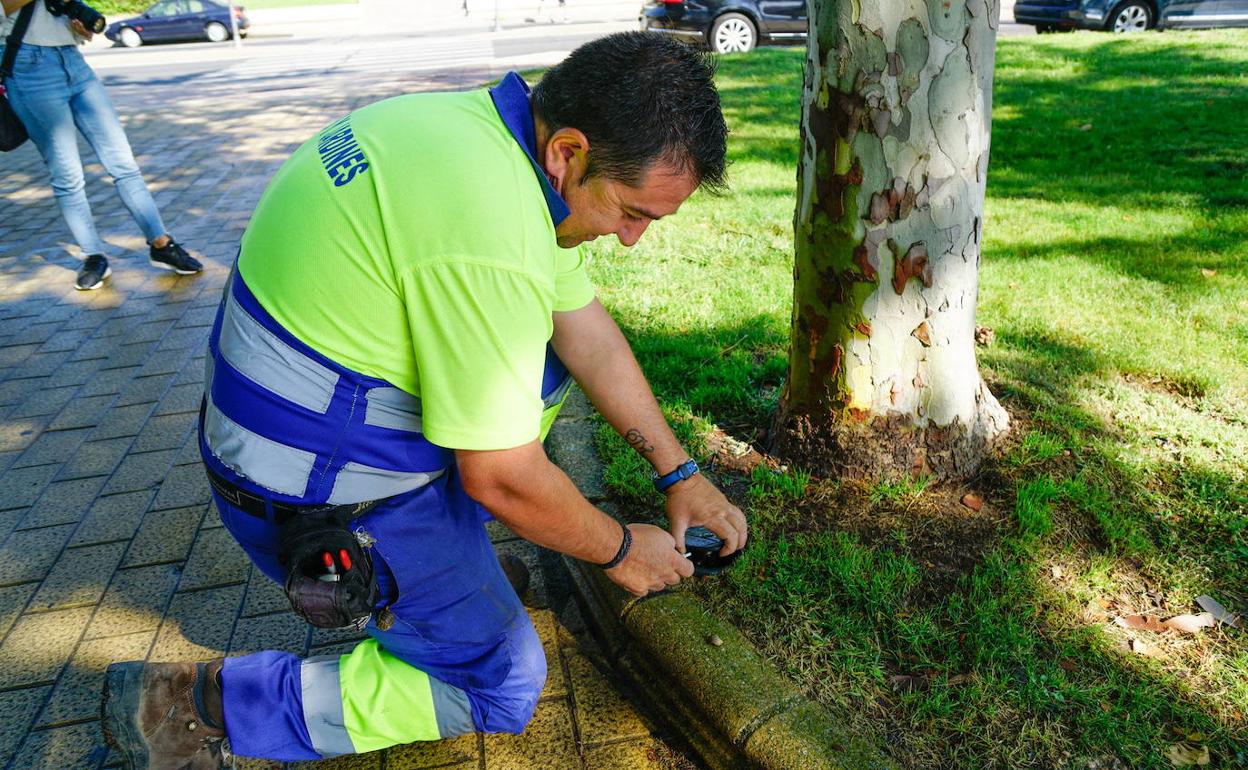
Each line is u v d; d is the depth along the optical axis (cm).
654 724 213
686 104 130
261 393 140
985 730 191
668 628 214
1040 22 1284
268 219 141
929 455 260
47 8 427
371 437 145
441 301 131
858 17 216
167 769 169
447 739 209
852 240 238
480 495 145
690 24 1266
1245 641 209
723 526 190
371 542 152
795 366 269
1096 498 251
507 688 176
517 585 245
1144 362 321
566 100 131
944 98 220
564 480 151
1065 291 382
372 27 2144
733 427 302
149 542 281
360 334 137
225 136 877
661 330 370
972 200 235
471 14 2266
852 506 256
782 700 195
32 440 341
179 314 453
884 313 245
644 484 272
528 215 133
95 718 218
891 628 217
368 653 178
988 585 226
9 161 820
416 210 130
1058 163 574
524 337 134
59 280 503
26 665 234
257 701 171
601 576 238
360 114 146
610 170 133
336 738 175
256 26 2295
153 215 481
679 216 516
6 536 285
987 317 361
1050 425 284
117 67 1600
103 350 415
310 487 146
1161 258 410
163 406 364
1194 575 228
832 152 233
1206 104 695
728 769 195
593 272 436
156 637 243
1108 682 200
